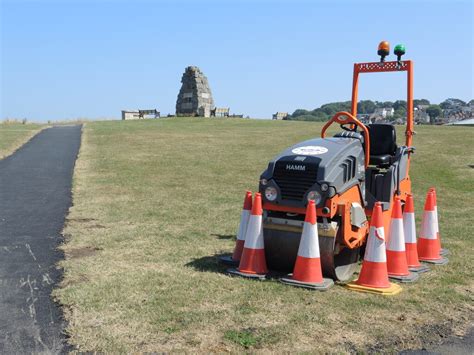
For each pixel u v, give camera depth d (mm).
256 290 5859
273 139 27172
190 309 5250
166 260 7023
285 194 6223
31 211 10258
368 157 6930
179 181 14727
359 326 5004
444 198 13391
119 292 5688
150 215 10109
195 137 27609
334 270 6223
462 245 8500
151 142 24812
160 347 4426
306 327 4918
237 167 17938
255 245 6367
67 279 6133
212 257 7230
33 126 35250
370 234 6180
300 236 6250
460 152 21953
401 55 7777
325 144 6574
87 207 10742
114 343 4469
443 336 4883
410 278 6500
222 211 10703
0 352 4312
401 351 4547
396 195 7359
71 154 20109
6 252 7324
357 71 8070
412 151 8023
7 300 5465
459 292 6117
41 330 4730
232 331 4762
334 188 6020
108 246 7695
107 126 34281
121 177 15094
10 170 16047
